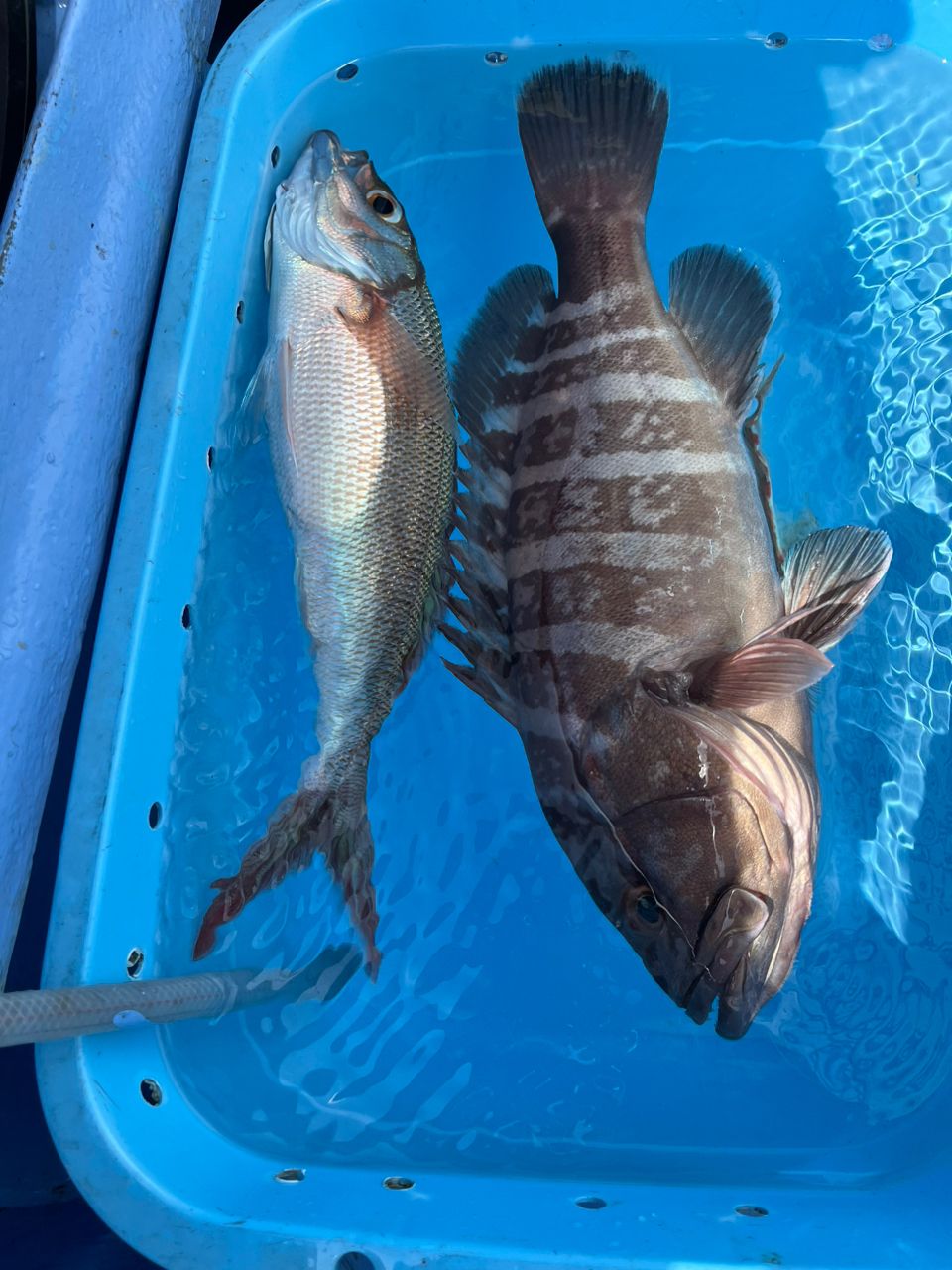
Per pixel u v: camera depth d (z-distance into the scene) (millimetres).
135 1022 386
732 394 437
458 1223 369
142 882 431
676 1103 453
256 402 491
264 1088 446
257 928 465
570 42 522
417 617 451
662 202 545
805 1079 455
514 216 548
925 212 537
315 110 523
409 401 445
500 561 429
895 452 523
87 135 415
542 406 430
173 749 454
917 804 489
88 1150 369
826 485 519
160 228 480
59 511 415
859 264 537
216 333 473
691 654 384
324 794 438
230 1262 352
